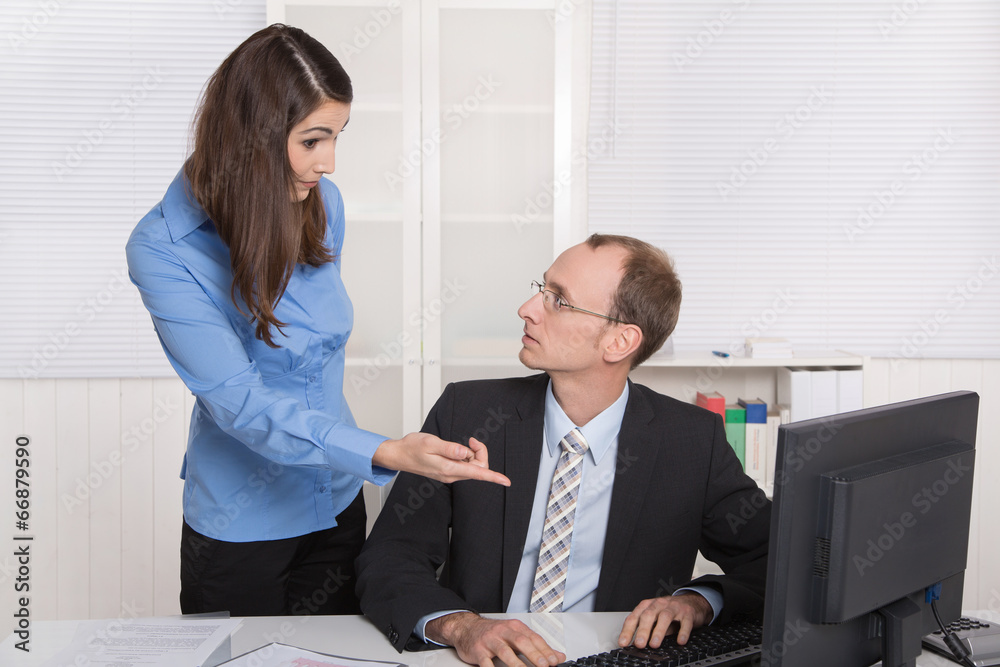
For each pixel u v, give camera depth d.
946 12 2.79
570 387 1.42
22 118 2.74
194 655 1.11
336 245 1.63
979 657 1.13
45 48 2.74
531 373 2.55
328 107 1.26
